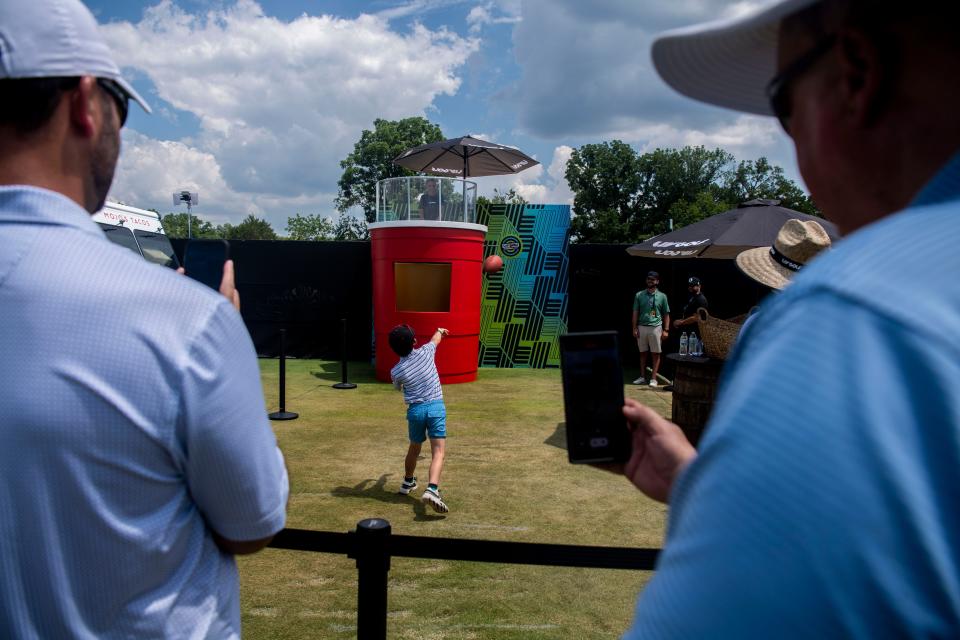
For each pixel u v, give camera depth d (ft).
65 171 3.36
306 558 14.12
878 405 1.52
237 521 3.56
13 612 3.16
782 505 1.58
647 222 229.45
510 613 11.89
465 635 11.16
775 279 11.32
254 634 11.09
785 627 1.52
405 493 18.35
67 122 3.32
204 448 3.29
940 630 1.42
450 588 12.82
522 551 6.81
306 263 44.70
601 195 233.96
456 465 21.35
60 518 3.10
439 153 46.24
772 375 1.76
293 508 17.16
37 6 3.16
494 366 43.37
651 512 17.26
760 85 3.10
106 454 3.09
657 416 4.10
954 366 1.48
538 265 42.93
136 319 3.14
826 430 1.56
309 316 44.91
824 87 2.14
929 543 1.42
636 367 43.42
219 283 4.69
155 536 3.27
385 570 6.90
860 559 1.45
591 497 18.38
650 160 232.53
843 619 1.46
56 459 3.05
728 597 1.62
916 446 1.47
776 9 2.16
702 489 1.84
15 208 3.20
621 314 43.29
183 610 3.44
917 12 1.84
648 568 6.77
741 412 1.79
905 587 1.43
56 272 3.13
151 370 3.13
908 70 1.87
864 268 1.73
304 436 24.84
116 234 28.73
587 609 12.09
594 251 43.16
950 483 1.45
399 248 35.83
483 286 43.11
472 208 38.19
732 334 19.60
